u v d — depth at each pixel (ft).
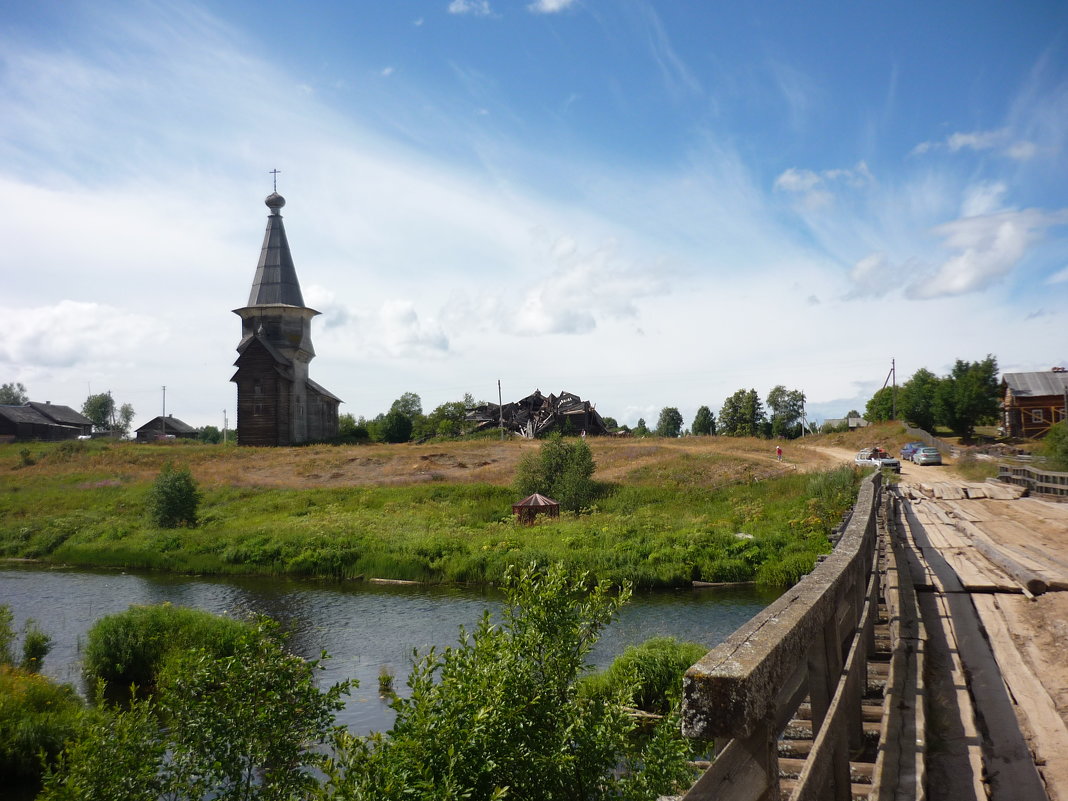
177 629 49.08
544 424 255.29
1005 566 28.94
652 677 36.09
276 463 178.19
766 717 6.55
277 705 20.79
